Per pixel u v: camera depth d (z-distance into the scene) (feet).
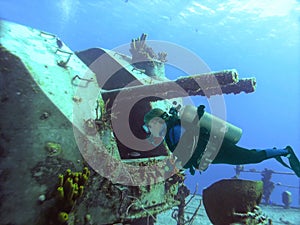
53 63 10.46
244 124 313.32
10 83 8.00
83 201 8.84
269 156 11.13
